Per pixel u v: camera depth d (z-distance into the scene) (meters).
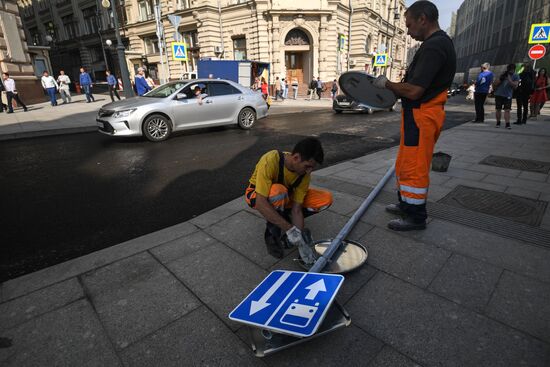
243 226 2.93
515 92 8.98
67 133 8.91
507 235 2.67
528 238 2.61
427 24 2.46
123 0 29.84
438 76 2.38
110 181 4.59
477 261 2.30
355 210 3.24
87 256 2.48
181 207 3.60
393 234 2.72
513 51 42.69
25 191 4.24
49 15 40.38
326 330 1.58
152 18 28.00
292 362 1.52
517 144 6.33
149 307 1.91
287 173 2.24
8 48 15.41
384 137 8.02
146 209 3.56
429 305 1.87
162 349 1.61
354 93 2.90
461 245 2.52
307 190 2.50
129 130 7.14
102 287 2.10
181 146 6.99
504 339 1.62
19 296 2.03
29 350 1.63
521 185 3.91
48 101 18.33
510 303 1.87
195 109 8.05
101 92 29.34
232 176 4.74
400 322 1.75
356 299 1.93
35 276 2.24
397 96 2.58
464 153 5.61
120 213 3.47
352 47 27.34
